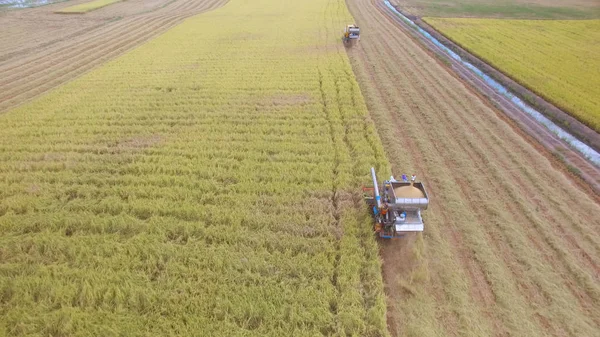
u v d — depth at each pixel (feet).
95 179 40.60
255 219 34.22
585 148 51.60
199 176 41.91
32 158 45.24
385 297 27.32
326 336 24.77
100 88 68.49
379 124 55.88
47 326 24.27
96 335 23.99
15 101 66.64
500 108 62.75
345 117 56.13
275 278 28.30
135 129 52.31
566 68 80.48
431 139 51.85
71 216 34.63
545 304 27.78
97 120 54.90
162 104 61.31
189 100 62.18
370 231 32.86
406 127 55.16
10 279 27.63
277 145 47.88
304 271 29.07
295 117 56.70
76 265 29.40
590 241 33.83
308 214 35.60
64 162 43.62
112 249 30.76
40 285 27.22
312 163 43.57
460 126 54.80
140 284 27.55
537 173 44.21
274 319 25.05
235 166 43.88
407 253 31.63
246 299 26.32
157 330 24.26
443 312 26.89
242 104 61.00
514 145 50.44
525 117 59.72
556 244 33.12
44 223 33.65
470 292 28.71
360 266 29.48
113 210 35.91
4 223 33.24
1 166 42.96
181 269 28.76
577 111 59.67
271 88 67.67
